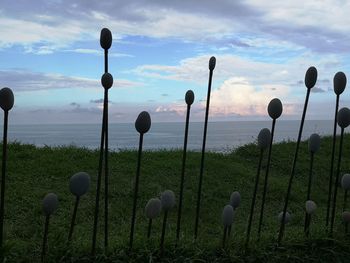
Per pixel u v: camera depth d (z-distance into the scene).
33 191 6.22
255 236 3.72
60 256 2.97
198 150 10.44
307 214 3.62
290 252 3.38
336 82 3.55
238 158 9.54
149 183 7.10
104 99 3.11
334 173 8.85
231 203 3.40
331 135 12.30
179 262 3.07
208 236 4.55
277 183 7.88
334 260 3.39
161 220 5.60
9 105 2.74
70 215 5.50
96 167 7.73
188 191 6.98
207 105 3.63
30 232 4.70
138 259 3.05
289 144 10.88
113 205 6.02
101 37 3.12
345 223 3.73
